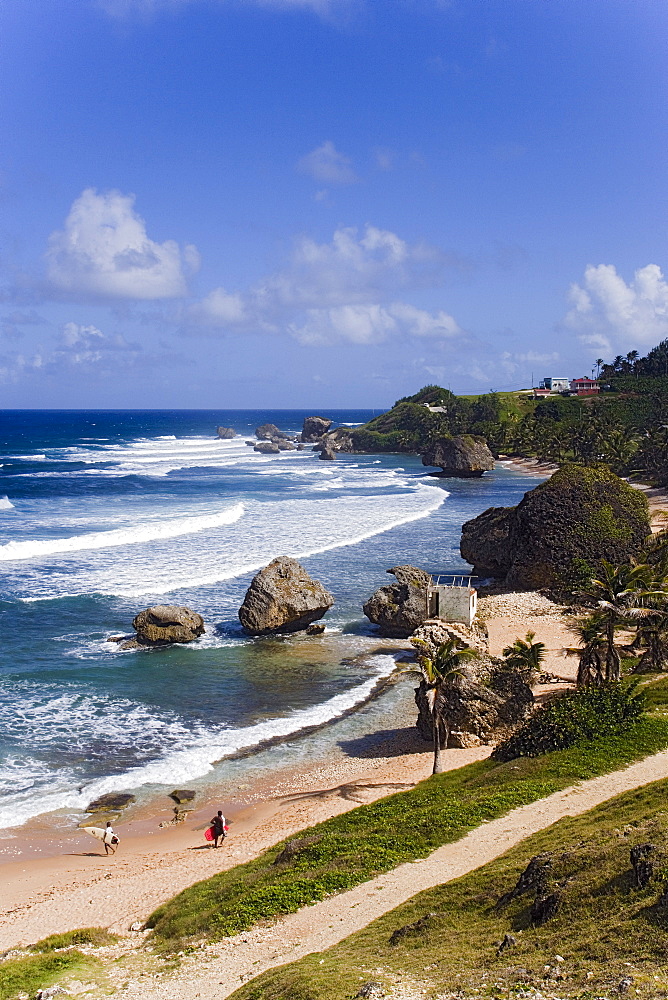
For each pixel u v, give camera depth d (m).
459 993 14.59
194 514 94.94
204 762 35.19
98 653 47.94
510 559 66.75
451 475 161.62
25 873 26.77
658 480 135.12
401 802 29.66
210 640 51.41
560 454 178.88
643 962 14.26
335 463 187.50
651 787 25.33
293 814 30.50
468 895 20.47
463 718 36.84
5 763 34.28
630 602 38.75
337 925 20.53
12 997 18.33
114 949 21.47
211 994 17.75
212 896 23.70
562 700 35.31
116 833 29.70
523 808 26.80
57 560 69.44
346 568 70.94
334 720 40.12
